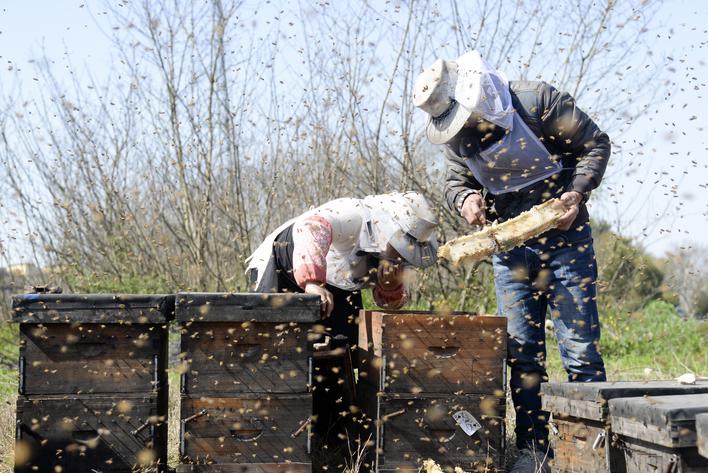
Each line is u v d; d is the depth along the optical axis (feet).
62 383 11.02
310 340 11.13
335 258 13.56
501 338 11.68
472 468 11.56
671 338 28.96
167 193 27.91
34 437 10.96
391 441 11.48
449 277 25.99
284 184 26.22
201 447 10.97
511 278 13.48
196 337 11.00
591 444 10.18
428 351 11.55
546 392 11.18
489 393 11.62
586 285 13.00
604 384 10.43
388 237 12.94
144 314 10.97
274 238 14.43
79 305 10.87
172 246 28.32
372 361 12.33
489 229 12.18
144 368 11.14
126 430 11.05
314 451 13.84
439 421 11.51
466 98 12.24
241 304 10.85
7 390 20.31
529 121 12.70
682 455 8.52
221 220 27.73
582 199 12.84
